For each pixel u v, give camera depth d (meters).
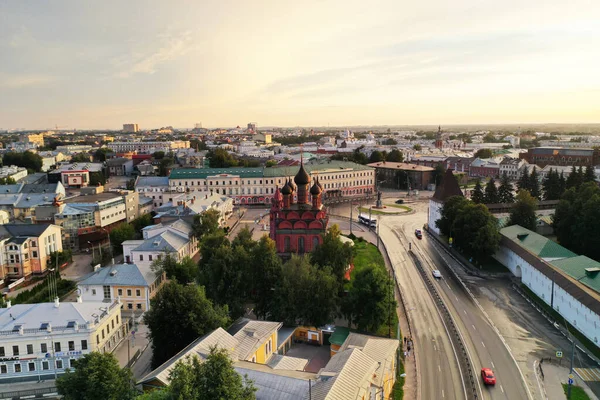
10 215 173.25
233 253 97.38
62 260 137.88
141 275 104.12
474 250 135.50
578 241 130.62
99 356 57.25
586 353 82.12
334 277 91.94
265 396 54.84
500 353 82.56
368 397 57.88
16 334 76.38
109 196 180.00
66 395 55.75
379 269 88.31
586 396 69.06
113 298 103.00
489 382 72.44
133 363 82.06
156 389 53.72
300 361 69.75
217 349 61.81
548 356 81.31
